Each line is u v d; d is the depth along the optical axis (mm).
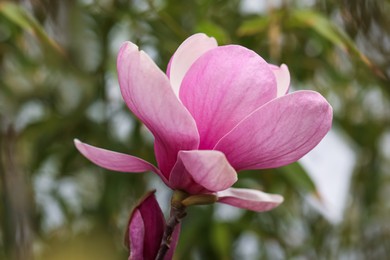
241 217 1733
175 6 1613
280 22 1438
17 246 1428
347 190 1856
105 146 1660
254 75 899
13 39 1647
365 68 1396
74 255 1638
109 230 1651
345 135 1850
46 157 1725
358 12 1288
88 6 1593
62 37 1443
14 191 1456
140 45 1585
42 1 1371
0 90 1685
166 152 915
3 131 1517
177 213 911
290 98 886
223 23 1631
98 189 1724
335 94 1860
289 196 1793
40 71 1708
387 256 1884
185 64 932
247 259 1882
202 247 1737
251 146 899
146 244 910
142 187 1678
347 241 1863
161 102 885
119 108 1684
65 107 1714
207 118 905
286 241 1853
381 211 1938
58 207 1806
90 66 1626
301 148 907
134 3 1617
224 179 886
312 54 1705
